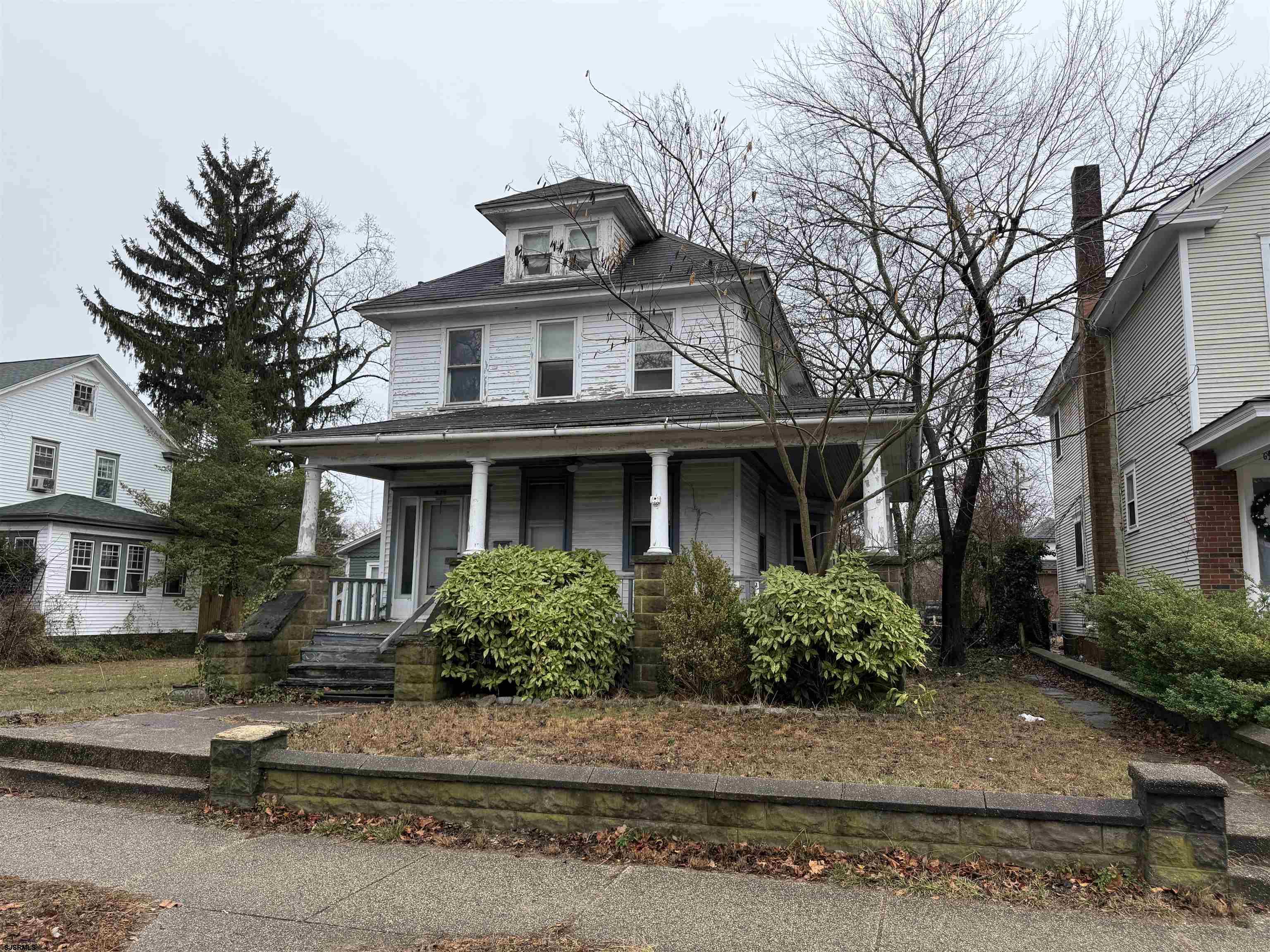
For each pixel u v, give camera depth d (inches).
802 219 482.3
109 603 935.0
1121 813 179.3
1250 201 459.2
